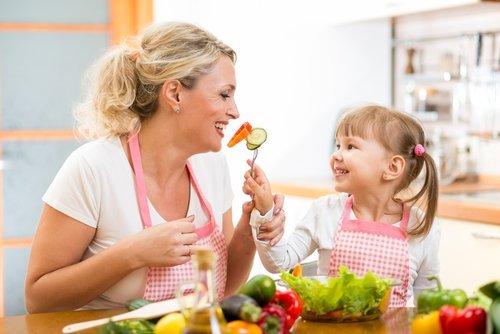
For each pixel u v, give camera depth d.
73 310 1.91
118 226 1.98
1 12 4.54
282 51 4.38
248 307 1.36
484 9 3.87
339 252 2.07
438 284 1.48
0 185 4.61
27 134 4.62
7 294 4.62
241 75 4.47
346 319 1.58
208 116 1.95
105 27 4.68
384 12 3.98
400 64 4.54
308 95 4.45
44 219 1.97
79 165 1.97
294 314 1.51
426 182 2.10
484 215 3.07
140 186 1.99
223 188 2.22
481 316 1.33
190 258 1.85
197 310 1.21
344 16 4.29
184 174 2.09
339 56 4.48
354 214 2.13
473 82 4.04
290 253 2.11
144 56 1.97
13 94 4.59
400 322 1.59
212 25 4.61
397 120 2.13
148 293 1.90
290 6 4.38
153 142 2.00
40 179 4.66
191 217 1.92
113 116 2.01
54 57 4.63
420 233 2.06
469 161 4.12
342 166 2.12
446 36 4.20
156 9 4.62
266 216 1.98
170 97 1.94
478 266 3.12
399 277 2.02
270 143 4.39
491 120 3.94
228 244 2.18
